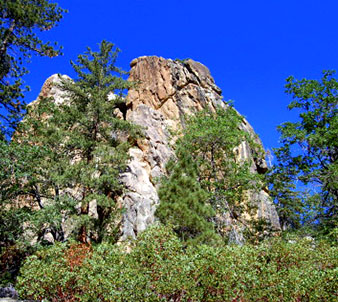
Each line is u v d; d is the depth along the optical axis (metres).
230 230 18.19
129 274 7.87
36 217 13.53
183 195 14.70
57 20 17.52
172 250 8.76
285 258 9.83
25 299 8.73
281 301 8.22
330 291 8.20
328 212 16.58
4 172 12.90
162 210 14.05
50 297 8.23
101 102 20.08
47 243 15.24
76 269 8.34
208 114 24.23
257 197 24.91
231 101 21.70
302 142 17.89
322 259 9.65
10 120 15.27
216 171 20.75
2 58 15.57
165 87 32.06
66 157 18.12
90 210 20.62
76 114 19.58
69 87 20.75
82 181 16.98
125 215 19.27
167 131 27.61
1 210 13.55
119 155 18.67
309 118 18.25
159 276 7.91
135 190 21.05
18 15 15.98
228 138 19.38
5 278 12.30
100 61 23.19
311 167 17.39
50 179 16.47
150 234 9.05
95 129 20.78
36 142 17.53
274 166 18.59
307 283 8.22
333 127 17.25
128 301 7.48
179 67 34.06
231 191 19.41
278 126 18.69
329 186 16.53
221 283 7.91
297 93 19.11
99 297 7.72
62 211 16.72
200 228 13.40
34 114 19.64
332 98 17.89
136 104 32.38
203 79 34.72
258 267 9.34
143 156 24.28
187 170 15.91
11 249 13.66
